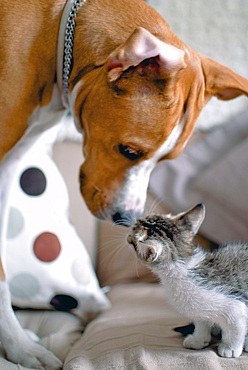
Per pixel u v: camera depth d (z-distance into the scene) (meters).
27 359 0.75
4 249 0.89
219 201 1.08
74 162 1.14
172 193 1.10
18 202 0.99
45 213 1.01
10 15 0.83
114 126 0.82
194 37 1.23
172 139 0.83
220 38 1.23
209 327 0.73
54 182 1.04
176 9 1.23
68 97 0.87
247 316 0.71
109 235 1.10
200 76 0.84
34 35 0.83
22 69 0.82
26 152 0.90
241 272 0.73
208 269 0.73
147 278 1.09
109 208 0.87
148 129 0.81
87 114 0.84
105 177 0.86
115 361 0.70
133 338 0.76
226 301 0.70
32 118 0.85
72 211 1.12
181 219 0.78
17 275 0.96
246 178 1.08
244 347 0.73
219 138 1.14
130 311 0.93
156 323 0.83
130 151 0.83
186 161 1.13
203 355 0.70
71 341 0.87
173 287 0.73
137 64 0.73
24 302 0.97
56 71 0.86
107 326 0.85
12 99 0.81
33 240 0.97
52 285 0.97
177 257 0.73
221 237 1.06
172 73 0.75
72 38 0.84
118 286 1.09
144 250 0.72
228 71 0.89
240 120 1.15
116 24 0.84
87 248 1.11
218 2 1.23
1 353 0.77
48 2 0.85
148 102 0.79
